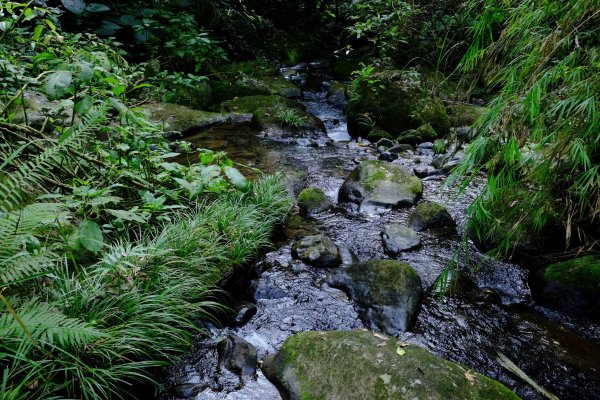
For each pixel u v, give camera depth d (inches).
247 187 115.7
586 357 93.8
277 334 99.9
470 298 113.9
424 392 71.1
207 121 243.3
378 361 78.2
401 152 228.5
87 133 94.2
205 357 89.7
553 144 78.9
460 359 93.0
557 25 73.4
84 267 94.3
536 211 95.5
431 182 189.2
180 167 123.8
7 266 62.9
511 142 74.3
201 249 111.5
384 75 268.2
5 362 66.7
